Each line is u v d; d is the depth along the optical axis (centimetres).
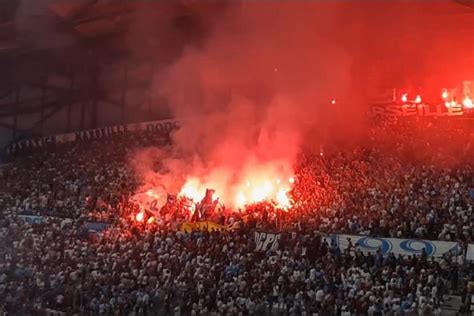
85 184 5200
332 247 3547
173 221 4278
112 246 3822
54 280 3425
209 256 3575
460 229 3556
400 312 2945
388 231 3644
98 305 3281
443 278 3158
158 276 3447
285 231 3741
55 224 4231
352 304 3009
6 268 3559
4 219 4397
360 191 4281
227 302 3194
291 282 3231
